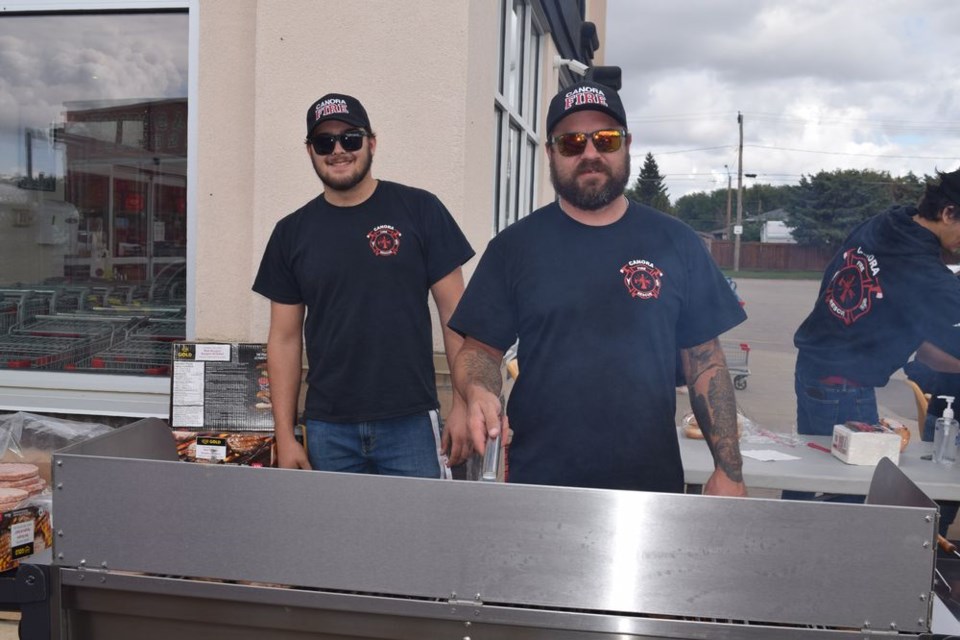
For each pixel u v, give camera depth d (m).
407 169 3.08
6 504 2.03
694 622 1.24
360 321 2.30
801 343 3.00
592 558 1.25
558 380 1.74
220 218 3.22
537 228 1.82
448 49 3.02
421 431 2.37
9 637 2.05
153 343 3.40
